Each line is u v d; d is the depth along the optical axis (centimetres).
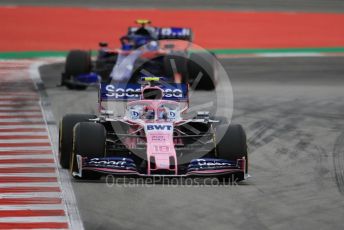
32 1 14175
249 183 3959
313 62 9369
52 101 6378
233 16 13562
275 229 3206
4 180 3972
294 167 4359
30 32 11069
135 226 3219
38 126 5397
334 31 12519
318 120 5781
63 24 11900
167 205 3519
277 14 14100
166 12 13588
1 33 10875
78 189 3775
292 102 6544
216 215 3384
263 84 7569
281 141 5044
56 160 4431
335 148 4875
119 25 12062
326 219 3362
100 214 3384
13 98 6444
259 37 11606
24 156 4531
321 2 16262
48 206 3506
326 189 3884
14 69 8125
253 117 5853
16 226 3216
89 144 3806
